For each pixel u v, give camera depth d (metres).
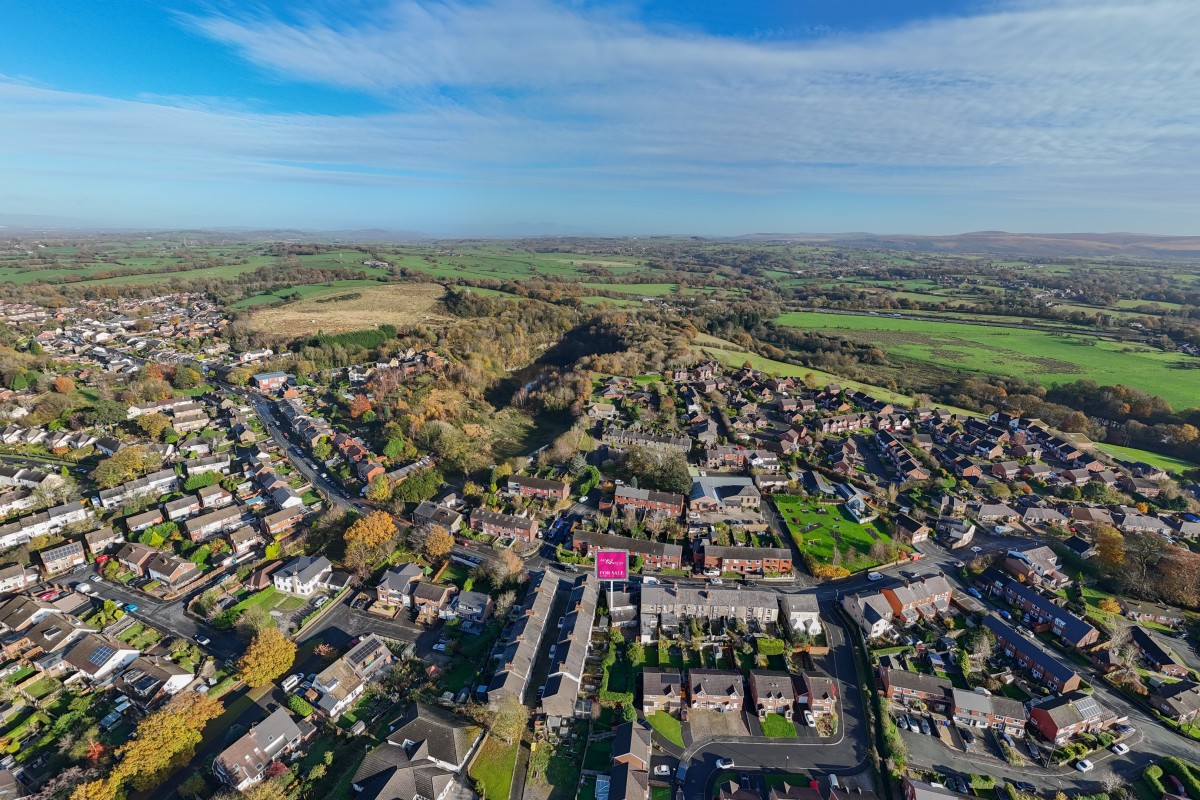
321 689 105.31
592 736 100.06
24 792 88.50
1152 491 186.12
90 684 110.06
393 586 132.00
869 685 112.12
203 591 134.38
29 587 135.88
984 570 146.00
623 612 127.38
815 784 93.19
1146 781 93.94
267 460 194.00
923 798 87.38
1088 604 135.00
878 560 150.25
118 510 165.62
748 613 128.00
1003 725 103.31
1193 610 132.88
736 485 182.38
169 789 90.44
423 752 92.94
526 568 145.38
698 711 106.75
